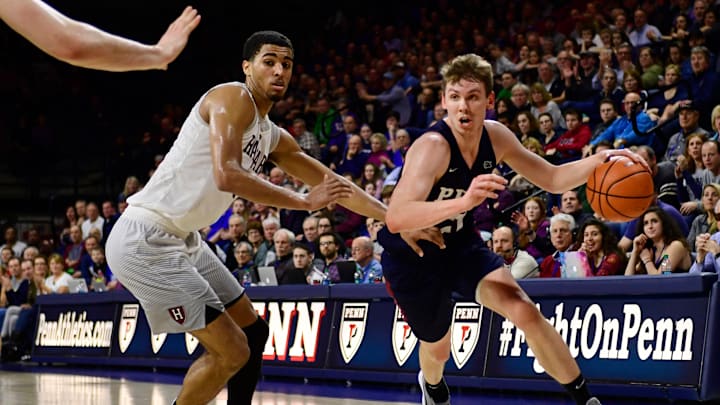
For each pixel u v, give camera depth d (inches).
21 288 407.8
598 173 134.2
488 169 134.0
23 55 639.1
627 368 195.9
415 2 580.4
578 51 400.8
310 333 262.7
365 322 248.2
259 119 137.7
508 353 216.4
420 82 462.9
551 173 138.9
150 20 661.3
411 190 123.2
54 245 531.5
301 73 582.2
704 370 183.0
